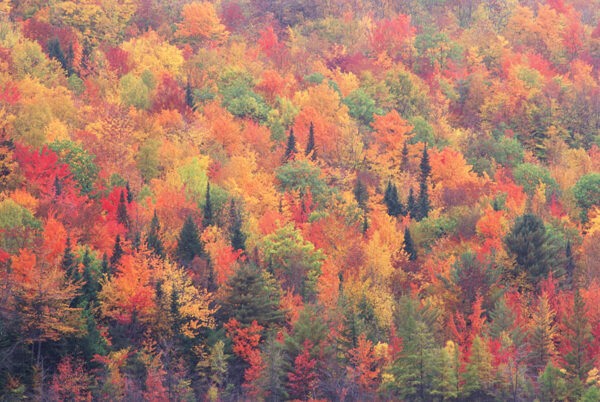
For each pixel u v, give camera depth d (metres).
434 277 147.62
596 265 159.12
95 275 120.50
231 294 123.75
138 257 121.94
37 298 103.81
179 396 106.00
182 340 116.75
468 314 140.75
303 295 139.75
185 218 157.75
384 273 151.50
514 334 125.62
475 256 148.00
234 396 112.19
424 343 118.12
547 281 147.25
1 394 97.12
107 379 103.19
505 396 115.88
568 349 124.19
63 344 106.00
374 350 118.00
